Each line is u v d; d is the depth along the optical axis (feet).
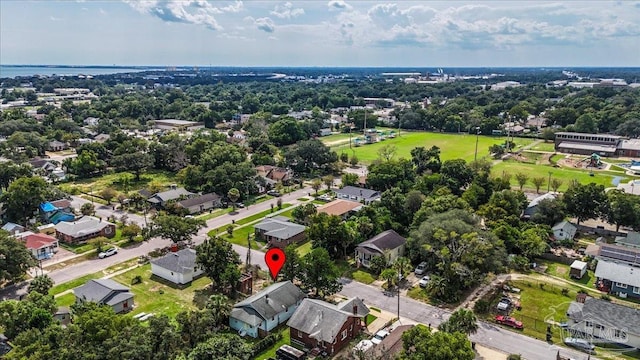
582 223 325.21
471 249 219.82
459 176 381.81
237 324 190.39
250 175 397.80
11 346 167.02
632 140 595.88
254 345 175.32
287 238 279.69
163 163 490.90
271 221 307.37
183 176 408.05
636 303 214.07
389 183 383.04
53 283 217.56
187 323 168.14
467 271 214.48
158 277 239.50
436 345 140.56
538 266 257.96
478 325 195.00
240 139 595.88
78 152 476.13
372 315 202.90
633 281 219.41
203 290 224.53
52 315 175.73
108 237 297.74
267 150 524.11
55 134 583.58
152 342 149.89
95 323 151.12
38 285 205.36
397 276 232.12
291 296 202.49
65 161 452.35
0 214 317.63
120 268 249.34
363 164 510.17
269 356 172.96
